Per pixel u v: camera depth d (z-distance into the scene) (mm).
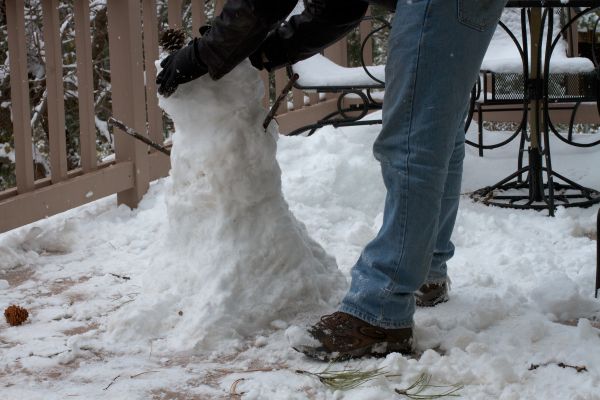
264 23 2582
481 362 2447
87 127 4359
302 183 4277
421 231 2479
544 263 3479
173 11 4902
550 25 4223
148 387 2402
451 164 2875
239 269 2830
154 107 4785
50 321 3006
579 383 2346
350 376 2393
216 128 2838
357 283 2576
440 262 2971
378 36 7980
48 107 4156
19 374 2537
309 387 2391
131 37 4484
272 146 2883
